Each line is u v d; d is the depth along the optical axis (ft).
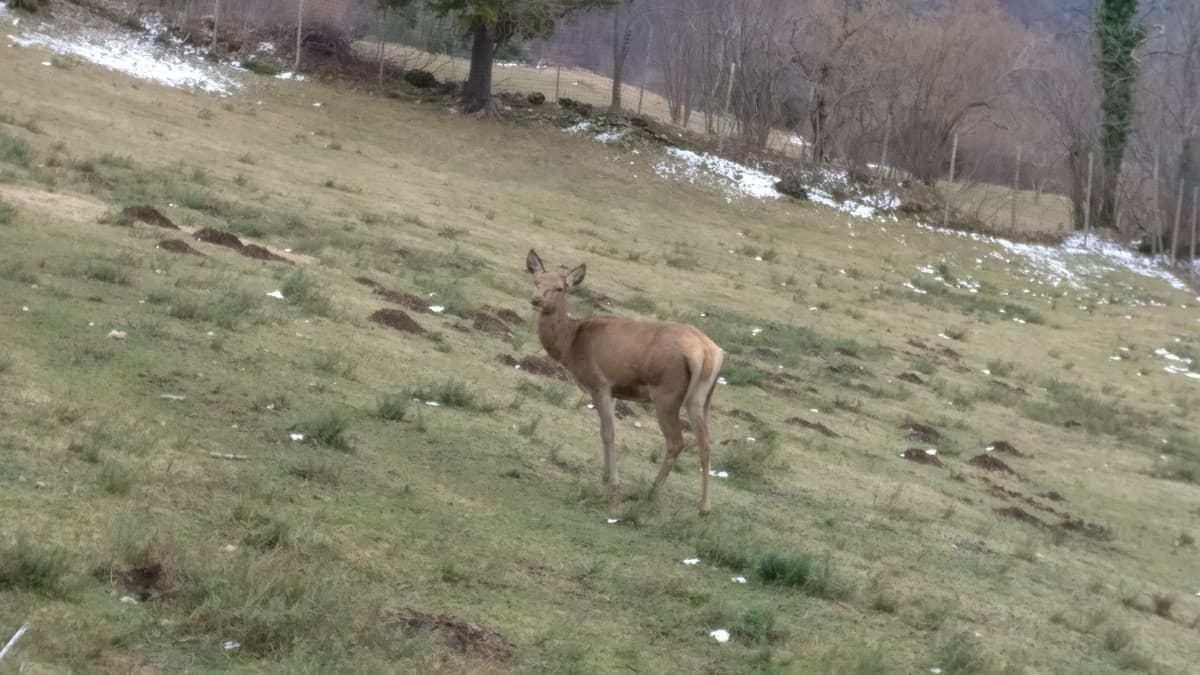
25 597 17.52
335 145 98.53
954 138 145.28
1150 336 100.22
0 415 25.31
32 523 19.98
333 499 25.58
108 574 18.94
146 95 97.71
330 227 65.67
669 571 26.73
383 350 41.70
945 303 97.50
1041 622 30.71
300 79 118.11
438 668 18.47
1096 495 51.62
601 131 124.16
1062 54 169.89
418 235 72.79
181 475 24.40
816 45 138.00
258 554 20.97
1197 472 58.49
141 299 39.14
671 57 157.58
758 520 33.42
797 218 117.70
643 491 32.40
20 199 50.11
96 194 56.03
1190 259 137.80
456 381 40.42
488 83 122.21
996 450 55.77
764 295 83.15
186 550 20.26
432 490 28.40
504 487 30.35
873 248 114.42
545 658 20.25
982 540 38.22
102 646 16.71
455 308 52.80
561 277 32.48
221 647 17.66
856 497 39.55
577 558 26.21
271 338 38.91
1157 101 152.15
